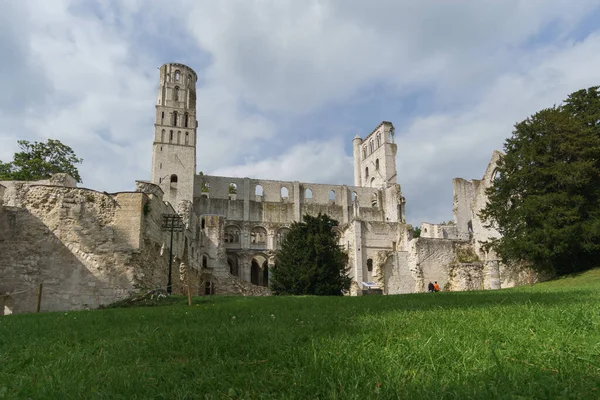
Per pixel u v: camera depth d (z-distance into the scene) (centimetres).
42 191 2508
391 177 8975
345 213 8312
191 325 952
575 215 3497
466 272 5369
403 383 437
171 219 3091
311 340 656
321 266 4216
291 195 8156
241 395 436
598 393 404
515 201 4072
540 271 4003
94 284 2423
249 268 7156
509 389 418
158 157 7294
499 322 774
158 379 493
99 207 2536
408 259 5800
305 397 425
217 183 7812
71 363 560
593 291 1798
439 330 701
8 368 561
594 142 3697
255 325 873
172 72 7844
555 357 521
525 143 4012
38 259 2417
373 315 996
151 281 2719
